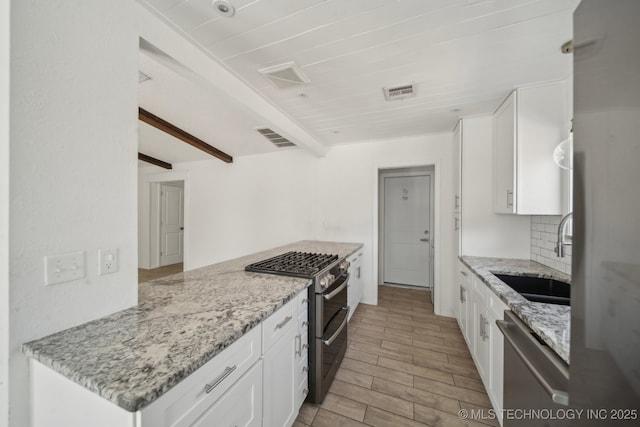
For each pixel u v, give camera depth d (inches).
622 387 17.3
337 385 70.7
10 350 29.5
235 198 165.6
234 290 52.4
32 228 31.0
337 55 60.1
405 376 74.5
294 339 54.6
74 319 35.1
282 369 49.4
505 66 64.6
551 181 72.4
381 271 171.9
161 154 171.5
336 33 52.6
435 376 74.5
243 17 47.8
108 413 24.4
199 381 29.2
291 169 150.1
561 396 29.0
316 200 143.9
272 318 45.4
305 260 79.9
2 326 29.6
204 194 176.1
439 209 118.9
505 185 83.1
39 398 30.0
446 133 117.9
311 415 60.2
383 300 139.7
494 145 94.3
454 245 112.1
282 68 65.1
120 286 40.9
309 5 45.2
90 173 36.8
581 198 21.3
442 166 118.4
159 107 106.1
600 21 19.5
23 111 30.0
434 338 97.2
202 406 29.7
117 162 40.1
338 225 139.2
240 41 54.7
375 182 131.2
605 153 18.9
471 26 50.4
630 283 16.6
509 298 50.6
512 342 43.1
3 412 29.7
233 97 68.5
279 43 55.6
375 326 107.7
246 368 37.9
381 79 71.0
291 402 53.2
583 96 21.3
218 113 110.3
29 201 30.7
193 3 44.2
